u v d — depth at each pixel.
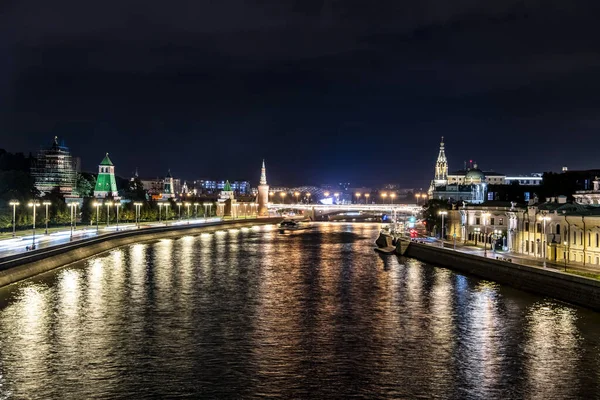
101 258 177.38
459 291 121.19
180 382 68.31
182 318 97.19
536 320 94.19
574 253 130.62
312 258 186.25
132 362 74.75
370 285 129.75
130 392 65.44
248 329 90.56
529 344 81.88
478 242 191.88
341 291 122.12
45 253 146.25
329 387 67.25
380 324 93.62
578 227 129.25
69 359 75.62
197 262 171.38
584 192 195.38
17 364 73.69
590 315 96.69
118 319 95.81
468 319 96.00
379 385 67.88
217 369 72.62
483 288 124.56
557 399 64.00
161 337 85.88
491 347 80.94
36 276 136.25
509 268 127.38
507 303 107.62
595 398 64.25
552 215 139.75
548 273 113.12
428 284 130.75
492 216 186.62
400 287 126.88
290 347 81.50
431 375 70.81
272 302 110.69
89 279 133.75
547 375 70.50
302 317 98.50
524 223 155.12
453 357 77.00
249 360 76.00
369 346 81.94
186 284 129.50
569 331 87.75
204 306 106.50
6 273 123.94
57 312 99.62
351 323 94.44
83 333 87.25
